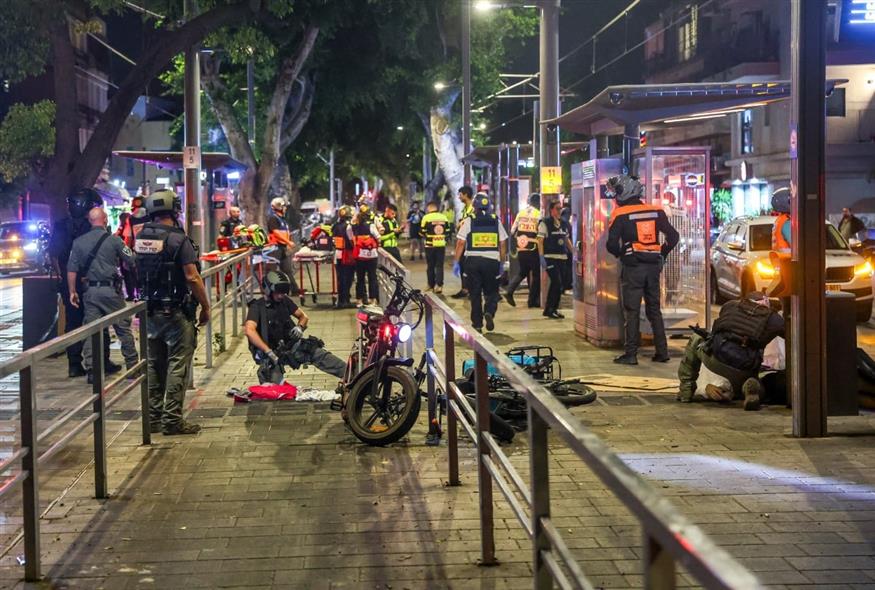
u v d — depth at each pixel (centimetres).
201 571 545
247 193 3069
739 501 652
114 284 1134
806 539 577
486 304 1528
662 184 1391
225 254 1897
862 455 770
